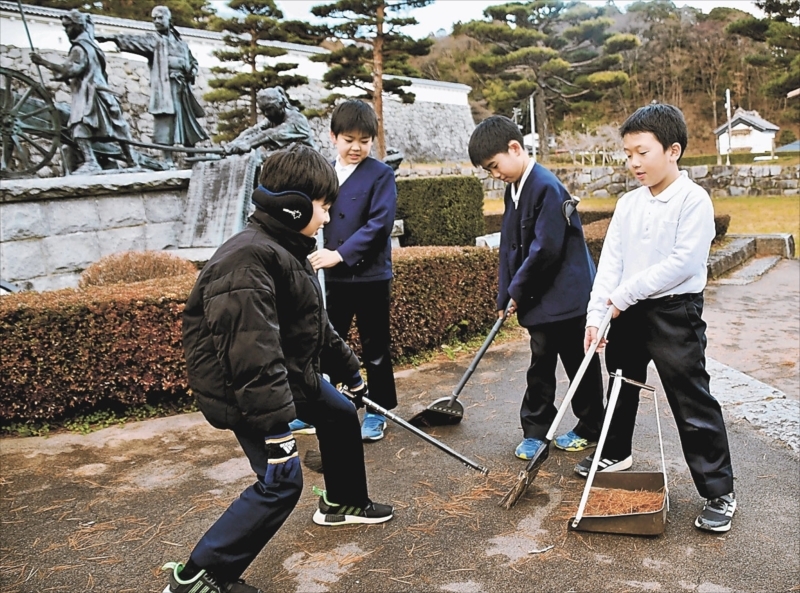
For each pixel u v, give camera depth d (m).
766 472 2.62
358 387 2.28
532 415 2.89
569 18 24.28
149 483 2.69
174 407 3.57
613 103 41.19
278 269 1.75
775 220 13.59
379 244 3.02
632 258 2.35
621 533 2.17
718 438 2.20
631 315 2.34
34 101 6.71
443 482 2.63
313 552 2.12
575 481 2.60
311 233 1.87
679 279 2.17
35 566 2.10
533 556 2.07
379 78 18.05
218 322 1.63
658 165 2.23
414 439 3.10
